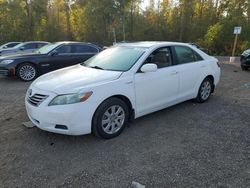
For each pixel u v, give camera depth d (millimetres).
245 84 8914
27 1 34500
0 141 4305
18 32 34000
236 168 3529
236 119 5293
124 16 32469
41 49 10531
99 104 4125
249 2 33438
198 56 6129
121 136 4473
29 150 4012
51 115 3939
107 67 4871
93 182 3246
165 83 5133
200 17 36875
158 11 37312
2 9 32844
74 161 3703
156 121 5137
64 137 4418
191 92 5918
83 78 4336
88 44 10711
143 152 3945
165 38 36875
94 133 4230
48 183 3234
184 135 4535
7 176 3373
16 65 9258
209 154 3893
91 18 32938
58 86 4109
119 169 3510
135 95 4617
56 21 36719
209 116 5445
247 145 4188
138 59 4801
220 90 7891
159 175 3377
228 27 32156
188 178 3312
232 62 17922
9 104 6395
